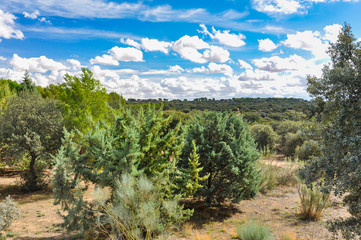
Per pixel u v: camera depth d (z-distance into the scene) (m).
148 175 8.02
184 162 10.38
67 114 16.11
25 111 15.40
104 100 17.05
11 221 8.72
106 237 7.39
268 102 107.81
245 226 7.06
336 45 5.38
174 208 6.83
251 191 10.73
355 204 4.86
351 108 4.58
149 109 9.43
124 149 7.39
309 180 5.17
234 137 10.63
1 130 14.15
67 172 7.54
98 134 7.86
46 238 7.83
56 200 7.32
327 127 5.07
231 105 92.00
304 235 7.46
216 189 10.52
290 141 28.53
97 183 7.61
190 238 7.48
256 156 10.86
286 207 10.81
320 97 5.12
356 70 4.65
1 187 15.18
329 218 9.09
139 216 5.22
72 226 7.20
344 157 4.37
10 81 53.38
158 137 8.84
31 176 14.89
